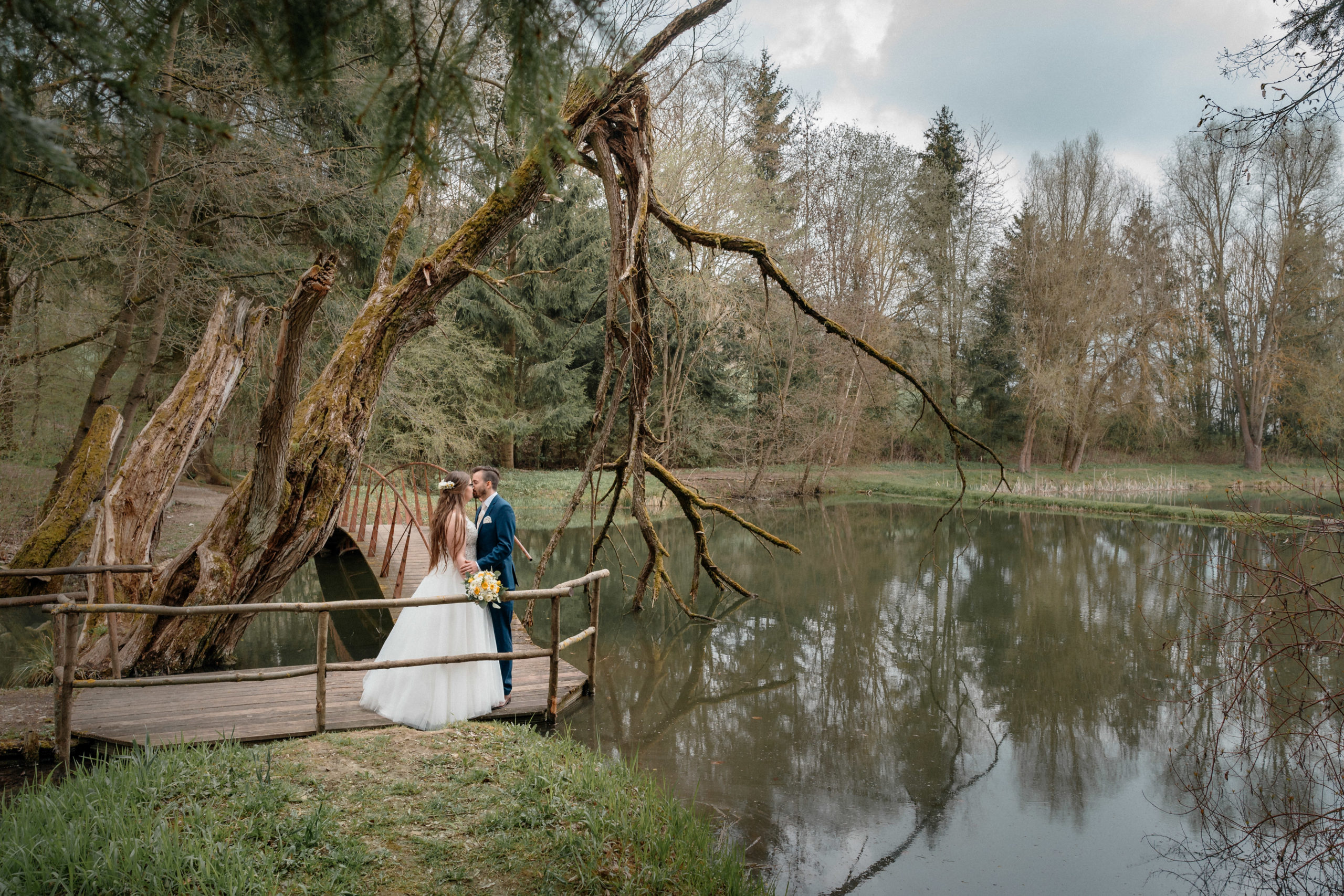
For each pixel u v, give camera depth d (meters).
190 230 10.40
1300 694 7.19
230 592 6.31
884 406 28.27
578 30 2.03
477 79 2.33
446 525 5.03
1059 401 30.72
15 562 8.65
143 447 6.98
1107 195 32.16
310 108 11.28
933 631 9.73
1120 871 4.22
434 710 4.89
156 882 2.73
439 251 6.97
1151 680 7.82
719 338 23.05
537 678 6.25
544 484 22.78
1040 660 8.50
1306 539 5.06
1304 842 4.53
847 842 4.47
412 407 18.91
